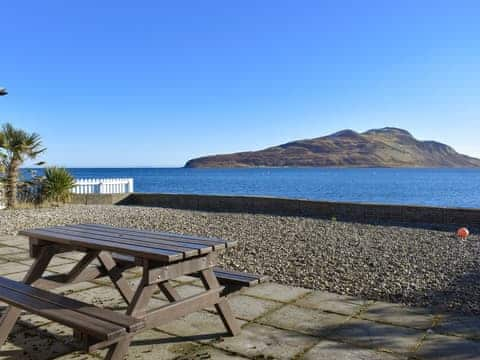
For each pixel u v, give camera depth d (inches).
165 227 402.3
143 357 122.2
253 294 185.0
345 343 132.7
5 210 522.0
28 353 124.6
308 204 514.0
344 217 480.1
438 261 257.3
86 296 177.9
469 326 147.8
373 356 123.3
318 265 245.1
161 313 117.0
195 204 605.0
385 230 385.7
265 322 150.7
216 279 137.9
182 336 137.4
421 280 212.8
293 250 289.7
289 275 221.5
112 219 460.4
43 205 583.5
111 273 160.1
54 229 160.7
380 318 155.6
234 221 446.6
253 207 559.2
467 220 419.5
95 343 100.9
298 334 139.9
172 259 111.9
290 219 463.2
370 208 470.0
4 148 533.6
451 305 172.7
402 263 251.6
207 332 140.9
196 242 132.2
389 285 202.5
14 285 131.9
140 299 115.0
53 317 103.9
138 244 127.6
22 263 241.9
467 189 1840.6
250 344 131.7
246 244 312.0
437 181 2812.5
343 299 178.9
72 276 156.3
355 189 1835.6
